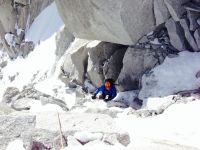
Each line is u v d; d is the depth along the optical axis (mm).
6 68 19156
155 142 6832
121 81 11641
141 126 8102
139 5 10750
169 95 9742
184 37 11203
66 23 12516
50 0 19125
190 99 9289
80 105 11195
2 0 20156
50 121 5852
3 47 20391
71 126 5742
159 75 10617
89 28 11773
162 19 11242
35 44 18141
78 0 11234
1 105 7750
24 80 16906
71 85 13281
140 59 11281
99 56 12703
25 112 6391
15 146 5285
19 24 19984
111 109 9789
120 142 5594
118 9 10477
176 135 7480
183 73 10391
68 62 13898
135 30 11039
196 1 11227
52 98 11625
